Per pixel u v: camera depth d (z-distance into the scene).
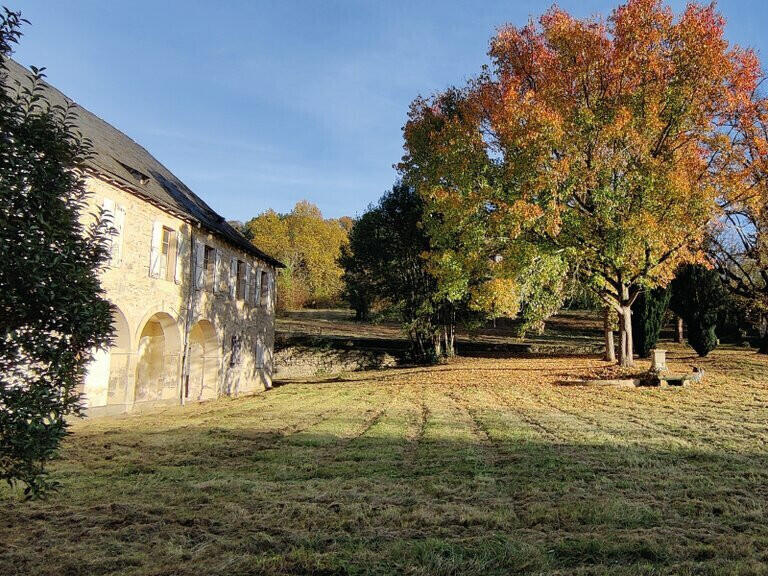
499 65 17.64
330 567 3.94
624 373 17.11
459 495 5.93
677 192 13.64
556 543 4.34
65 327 4.52
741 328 33.09
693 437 8.82
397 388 19.52
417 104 22.83
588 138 14.53
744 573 3.65
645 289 19.66
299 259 64.75
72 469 7.63
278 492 6.21
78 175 5.15
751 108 15.10
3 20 4.34
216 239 21.67
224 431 11.18
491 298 17.06
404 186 31.61
